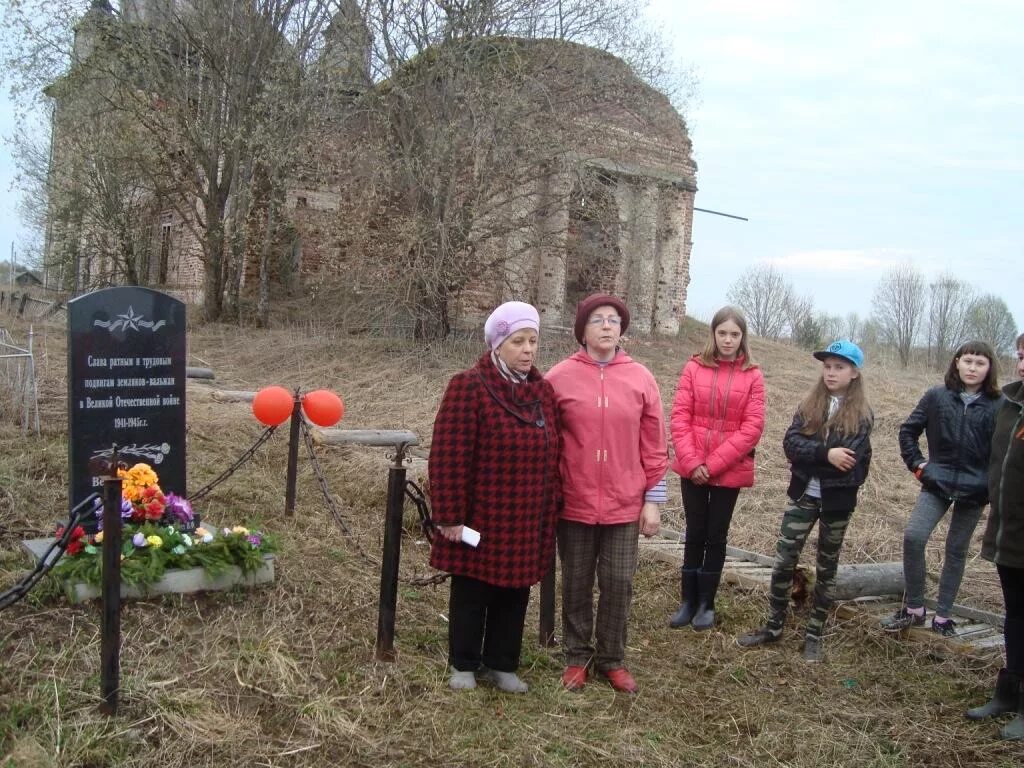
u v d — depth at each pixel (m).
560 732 4.22
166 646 4.47
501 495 4.33
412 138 14.93
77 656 4.20
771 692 4.99
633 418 4.70
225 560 5.15
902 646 5.58
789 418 12.65
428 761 3.85
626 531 4.73
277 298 20.84
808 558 7.35
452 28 14.73
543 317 19.25
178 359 5.61
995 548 4.61
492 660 4.59
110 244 21.41
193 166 19.19
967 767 4.26
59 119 18.78
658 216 20.38
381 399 12.48
